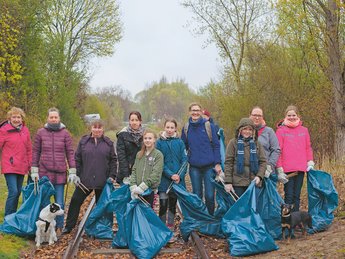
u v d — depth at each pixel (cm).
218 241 879
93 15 3656
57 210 847
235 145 859
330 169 1400
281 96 2214
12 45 2289
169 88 11675
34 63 2617
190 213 901
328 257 701
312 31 1791
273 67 2236
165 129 912
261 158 851
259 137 896
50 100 3209
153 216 831
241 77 2592
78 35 3691
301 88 2181
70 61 3675
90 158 931
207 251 800
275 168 908
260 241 781
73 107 3597
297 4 1748
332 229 891
